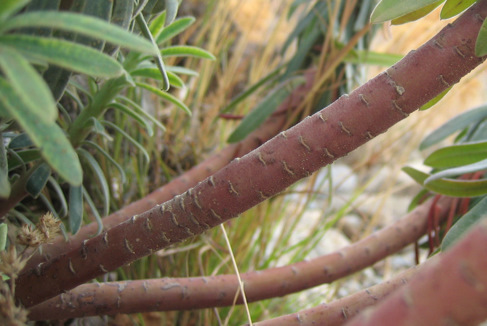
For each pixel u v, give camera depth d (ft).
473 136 0.95
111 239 0.61
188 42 1.64
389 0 0.57
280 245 1.45
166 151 1.29
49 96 0.38
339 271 0.89
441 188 0.77
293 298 1.40
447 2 0.60
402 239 0.95
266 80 1.24
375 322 0.39
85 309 0.69
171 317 1.08
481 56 0.53
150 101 1.25
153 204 0.91
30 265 0.73
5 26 0.42
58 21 0.41
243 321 1.23
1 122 0.55
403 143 1.89
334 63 1.10
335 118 0.55
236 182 0.57
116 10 0.55
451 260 0.37
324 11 1.22
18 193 0.67
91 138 1.00
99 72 0.43
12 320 0.50
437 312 0.37
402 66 0.54
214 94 1.62
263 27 1.71
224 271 1.21
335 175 2.52
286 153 0.56
